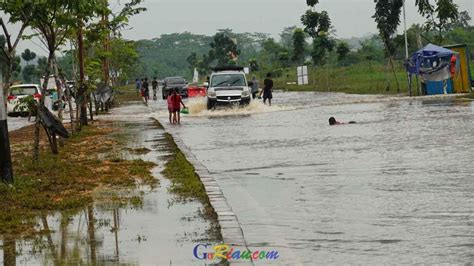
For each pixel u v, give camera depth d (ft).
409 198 31.58
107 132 76.38
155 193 35.42
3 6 41.24
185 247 24.03
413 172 39.01
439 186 34.24
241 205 31.86
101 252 23.71
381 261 21.68
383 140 56.34
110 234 26.40
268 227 27.09
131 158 50.57
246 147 56.95
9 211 31.37
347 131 66.39
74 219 29.50
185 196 34.24
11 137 74.13
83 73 77.66
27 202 32.99
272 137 64.59
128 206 32.07
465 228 25.49
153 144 60.70
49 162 47.29
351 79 213.46
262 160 48.06
